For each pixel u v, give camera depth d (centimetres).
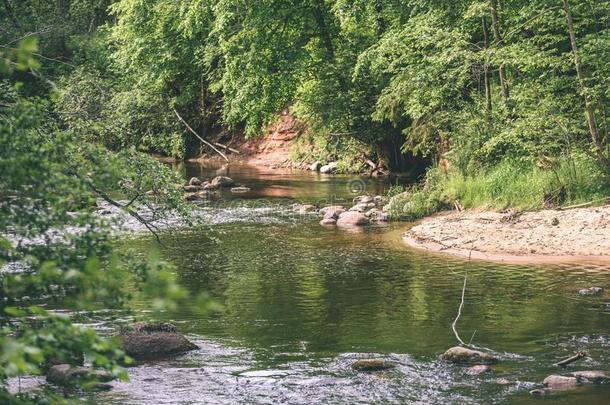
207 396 869
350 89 3234
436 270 1563
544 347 1038
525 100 2167
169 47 3950
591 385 887
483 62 2370
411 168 3406
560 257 1645
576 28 2264
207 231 2052
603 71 2083
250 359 1007
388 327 1155
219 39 3275
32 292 498
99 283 454
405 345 1062
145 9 3944
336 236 1988
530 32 2466
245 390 889
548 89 2155
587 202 2041
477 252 1725
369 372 949
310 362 992
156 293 418
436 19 2447
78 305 460
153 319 1195
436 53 2370
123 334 1037
